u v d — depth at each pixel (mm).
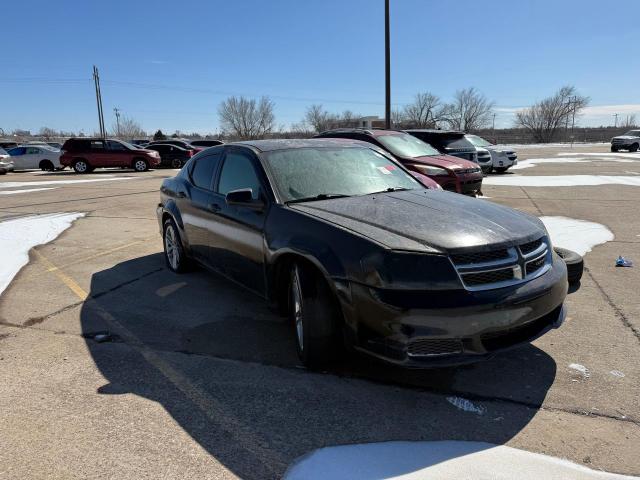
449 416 2838
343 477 2359
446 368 3387
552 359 3465
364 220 3266
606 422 2742
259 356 3654
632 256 6086
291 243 3377
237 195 3832
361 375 3324
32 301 4965
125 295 5105
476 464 2420
